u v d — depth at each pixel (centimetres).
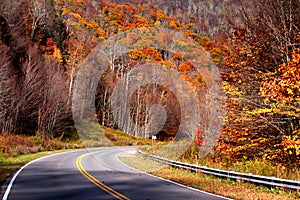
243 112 1606
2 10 5016
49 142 3684
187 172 1780
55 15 6600
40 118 4156
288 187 1098
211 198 1002
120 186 1188
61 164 1961
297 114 1318
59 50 5538
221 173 1509
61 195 969
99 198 930
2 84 3422
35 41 5588
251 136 1609
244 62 1695
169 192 1095
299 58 1241
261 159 1616
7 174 1422
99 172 1620
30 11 6147
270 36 1570
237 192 1142
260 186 1249
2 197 914
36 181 1249
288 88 1245
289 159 1483
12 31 4675
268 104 1496
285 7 1532
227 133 1658
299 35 1427
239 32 1717
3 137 2989
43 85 4272
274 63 1620
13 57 4081
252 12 1678
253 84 1677
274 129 1591
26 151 2777
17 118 3806
